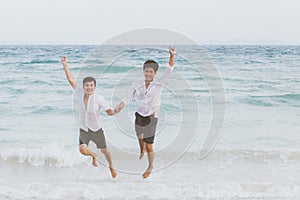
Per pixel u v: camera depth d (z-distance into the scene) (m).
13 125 9.26
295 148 7.60
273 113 10.75
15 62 18.12
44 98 12.02
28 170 6.23
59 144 7.79
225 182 5.55
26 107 10.95
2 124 9.33
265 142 8.08
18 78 14.90
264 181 5.67
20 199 5.03
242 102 11.99
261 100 12.30
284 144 7.93
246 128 9.17
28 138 8.25
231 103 11.80
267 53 22.73
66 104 11.30
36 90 13.08
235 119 9.98
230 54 22.33
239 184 5.45
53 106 11.06
